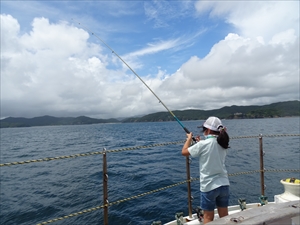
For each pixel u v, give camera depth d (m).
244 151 14.66
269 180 8.13
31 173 10.93
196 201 6.31
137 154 15.71
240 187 7.38
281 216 1.67
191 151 2.58
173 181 8.22
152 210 5.77
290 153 13.57
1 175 10.83
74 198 6.80
